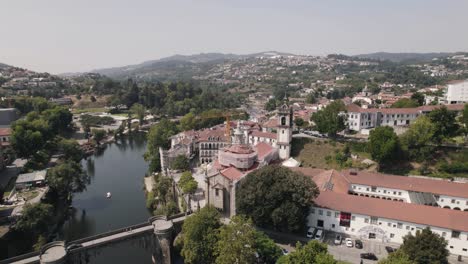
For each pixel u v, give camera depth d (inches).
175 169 6875.0
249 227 3454.7
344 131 7514.8
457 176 5187.0
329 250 3762.3
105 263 4141.2
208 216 3782.0
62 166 5634.8
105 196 6274.6
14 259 3376.0
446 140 6013.8
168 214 4849.9
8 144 7701.8
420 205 3927.2
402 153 5718.5
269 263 3508.9
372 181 4896.7
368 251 3735.2
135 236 3973.9
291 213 3836.1
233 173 4803.2
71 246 3641.7
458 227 3531.0
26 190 5526.6
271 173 4170.8
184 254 3681.1
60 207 5506.9
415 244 3090.6
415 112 7736.2
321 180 4845.0
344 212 4072.3
